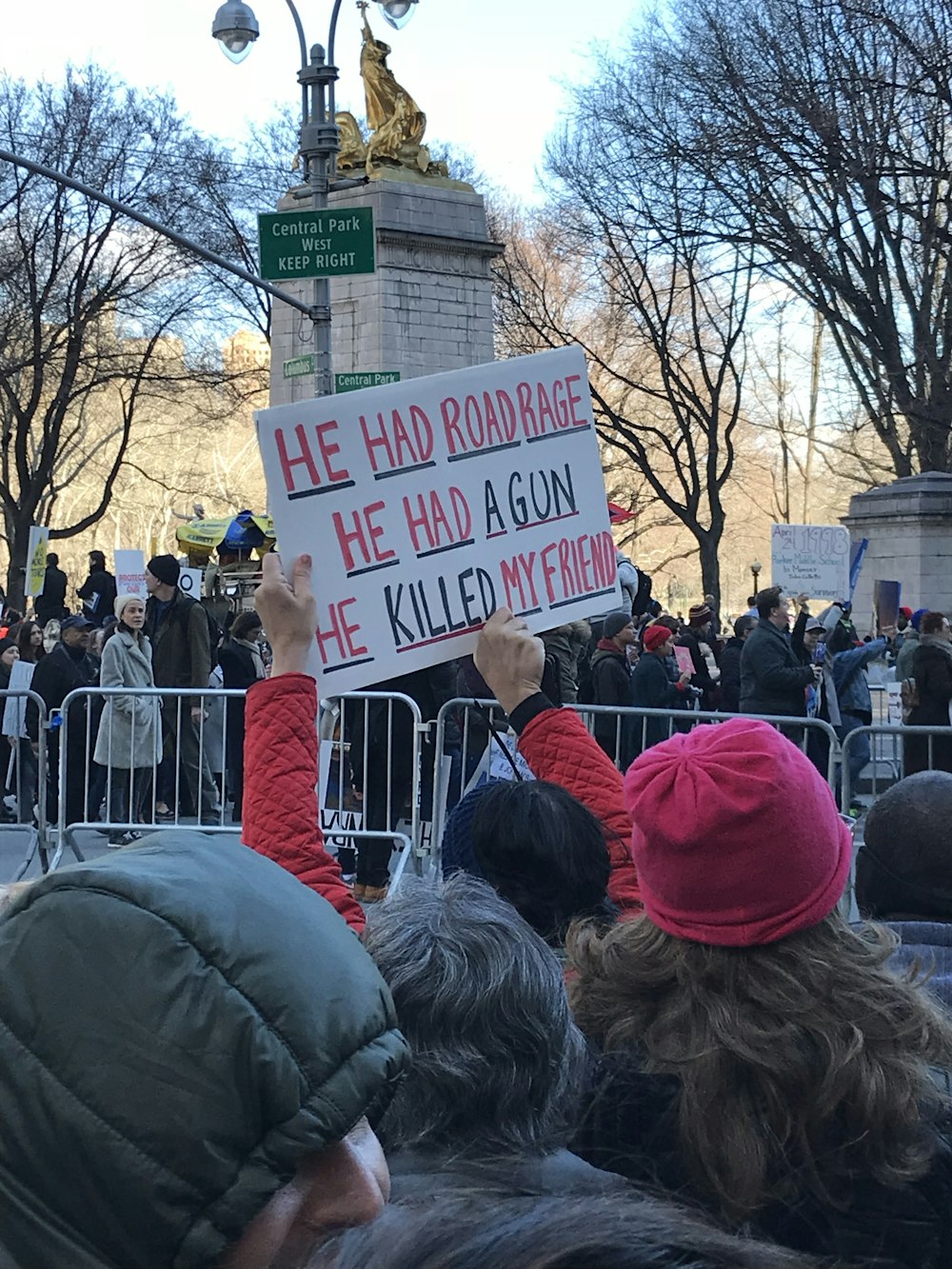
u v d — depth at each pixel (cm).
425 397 344
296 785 276
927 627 1170
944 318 2989
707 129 2927
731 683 1538
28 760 1127
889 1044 191
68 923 102
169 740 1014
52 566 2575
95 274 3862
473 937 195
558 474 356
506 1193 117
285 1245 107
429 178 2344
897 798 279
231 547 2958
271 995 104
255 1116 102
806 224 3180
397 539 342
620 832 310
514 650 328
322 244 1080
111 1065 98
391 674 342
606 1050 204
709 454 3866
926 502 2862
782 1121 188
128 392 4925
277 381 2484
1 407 4103
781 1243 190
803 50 2814
